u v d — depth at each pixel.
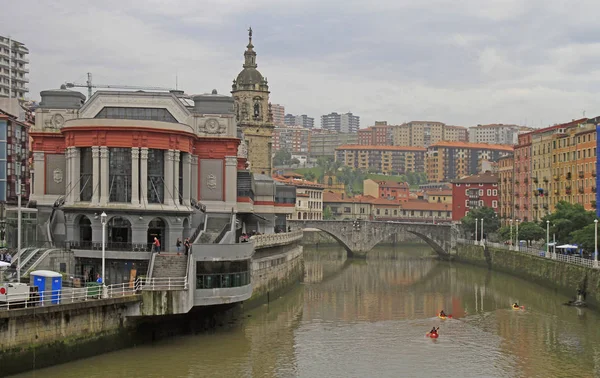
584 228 129.38
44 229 95.62
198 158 99.12
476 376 68.38
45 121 97.88
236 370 68.00
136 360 68.38
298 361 72.50
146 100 96.50
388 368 70.88
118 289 76.12
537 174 191.62
